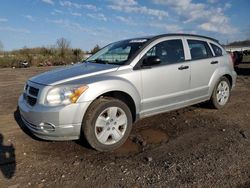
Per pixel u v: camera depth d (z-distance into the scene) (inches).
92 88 157.2
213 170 136.9
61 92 153.6
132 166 143.3
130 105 182.2
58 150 164.2
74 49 1646.2
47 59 1451.8
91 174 135.3
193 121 218.2
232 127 203.9
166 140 180.1
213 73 236.8
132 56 184.9
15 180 130.2
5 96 342.3
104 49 226.5
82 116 154.9
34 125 159.0
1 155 157.5
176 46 211.3
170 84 199.3
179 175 132.8
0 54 1411.2
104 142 162.2
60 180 130.0
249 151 159.5
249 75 559.8
